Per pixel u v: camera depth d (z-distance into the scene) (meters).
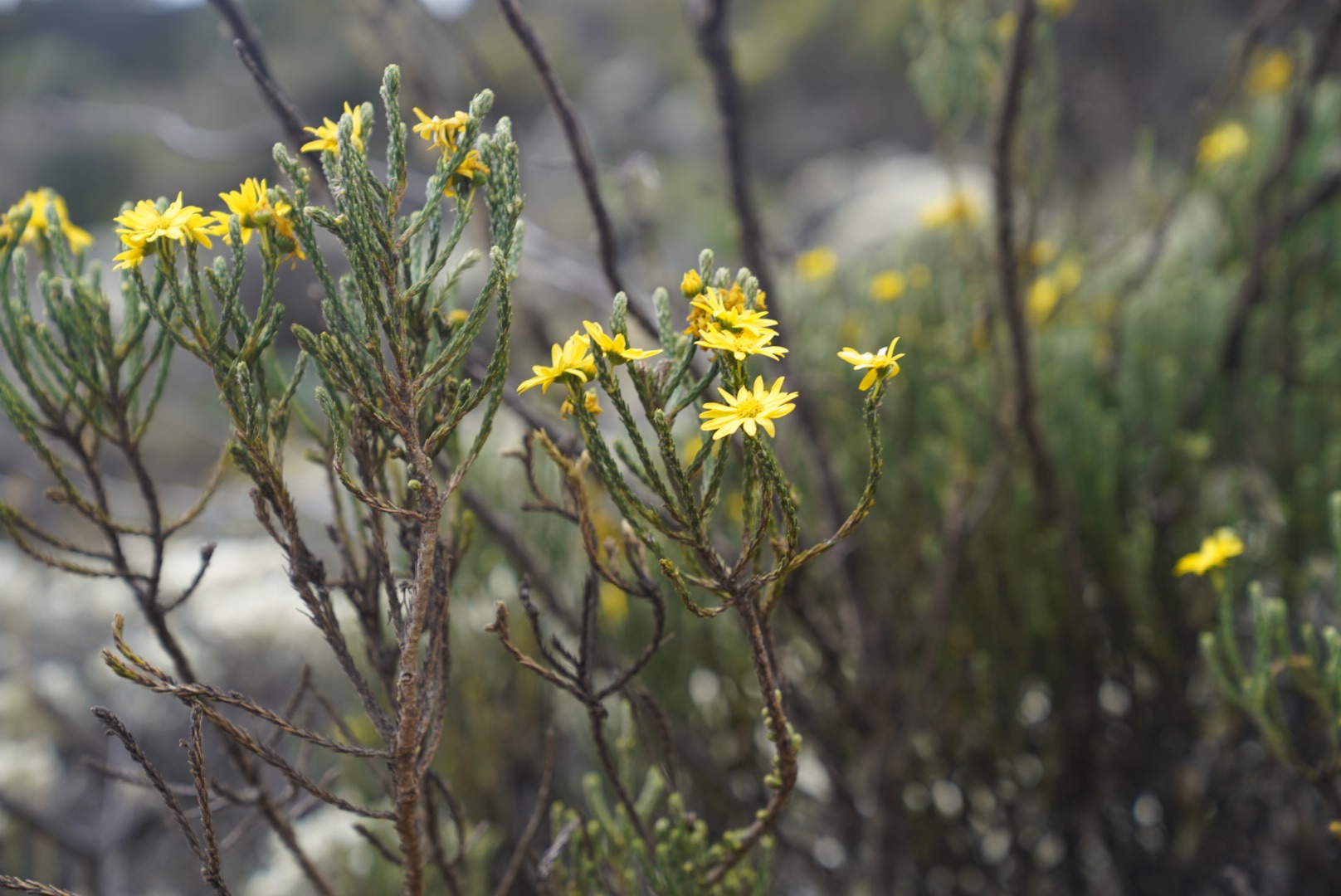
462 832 0.70
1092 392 1.23
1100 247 1.55
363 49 1.04
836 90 7.90
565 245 1.12
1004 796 1.11
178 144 1.33
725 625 1.05
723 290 0.59
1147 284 1.41
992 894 1.12
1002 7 1.19
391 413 0.62
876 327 1.24
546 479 1.04
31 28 7.04
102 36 7.21
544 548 1.04
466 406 0.59
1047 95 1.07
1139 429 1.18
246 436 0.60
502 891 0.72
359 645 1.07
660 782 0.73
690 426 1.23
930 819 1.11
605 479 0.59
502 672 1.04
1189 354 1.18
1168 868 1.08
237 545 1.54
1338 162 1.28
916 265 1.29
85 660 1.57
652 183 0.99
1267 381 1.12
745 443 0.57
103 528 0.68
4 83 6.45
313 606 0.62
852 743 1.07
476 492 0.84
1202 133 1.22
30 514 1.62
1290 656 0.73
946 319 1.27
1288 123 1.28
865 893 0.95
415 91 1.00
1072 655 1.05
